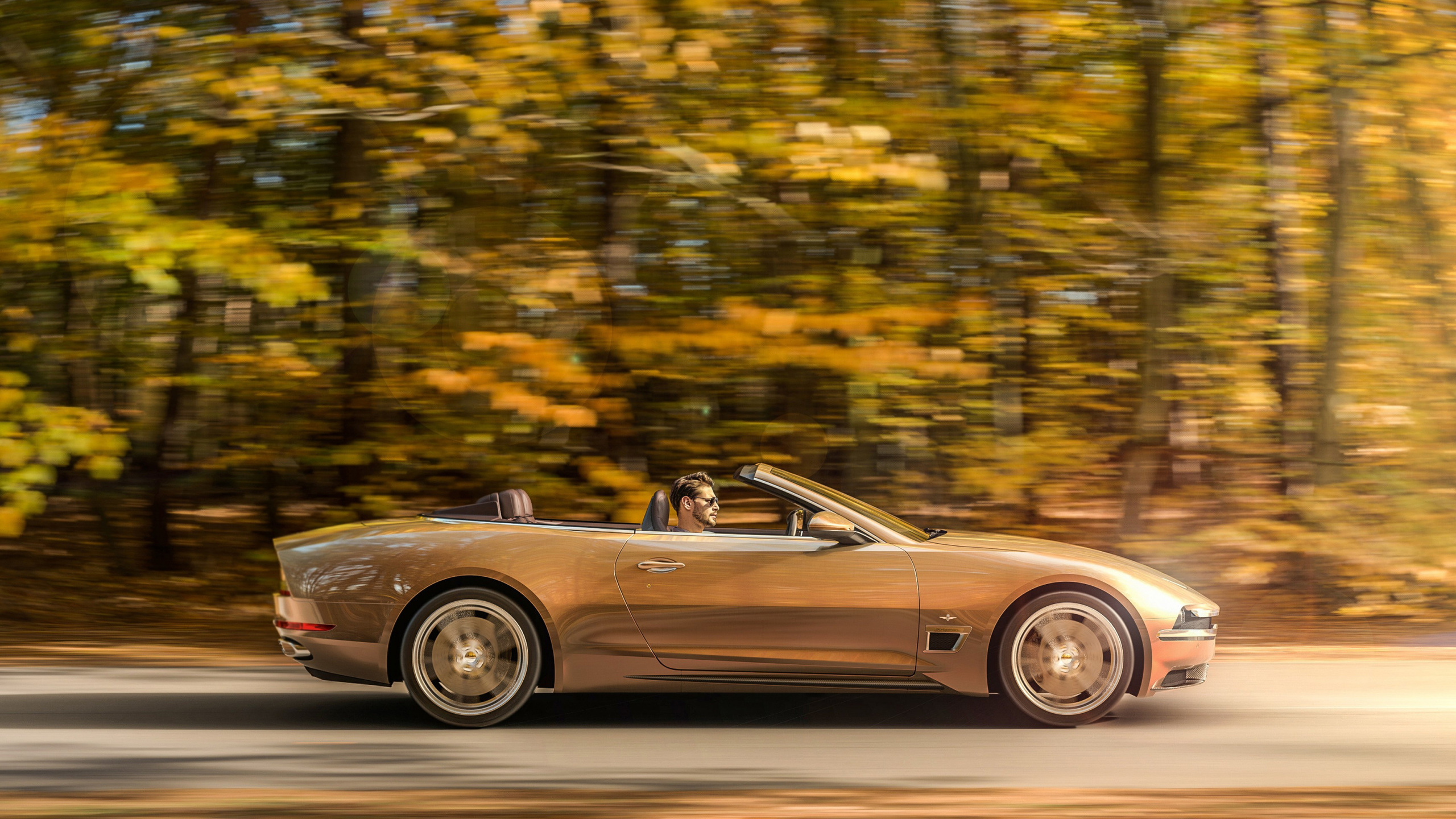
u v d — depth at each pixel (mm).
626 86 11125
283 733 6602
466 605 6668
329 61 11031
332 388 12016
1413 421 12617
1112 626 6648
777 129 10641
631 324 11398
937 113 11523
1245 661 8883
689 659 6668
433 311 11516
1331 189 12641
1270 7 12070
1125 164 12469
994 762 6012
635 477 11156
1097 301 12492
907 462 12680
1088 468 12734
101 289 11625
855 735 6590
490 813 5074
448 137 10547
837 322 10922
